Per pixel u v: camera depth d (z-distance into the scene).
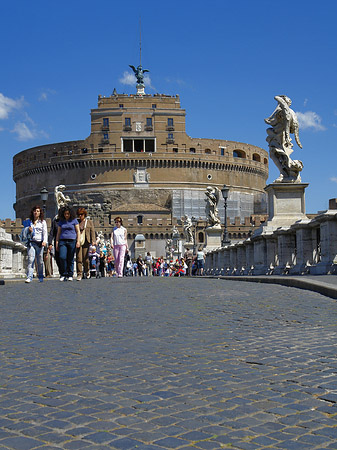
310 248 17.41
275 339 7.29
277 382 5.26
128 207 141.00
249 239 23.22
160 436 4.00
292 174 21.00
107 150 145.88
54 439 3.97
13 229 132.00
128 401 4.77
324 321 8.50
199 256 36.19
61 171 149.88
